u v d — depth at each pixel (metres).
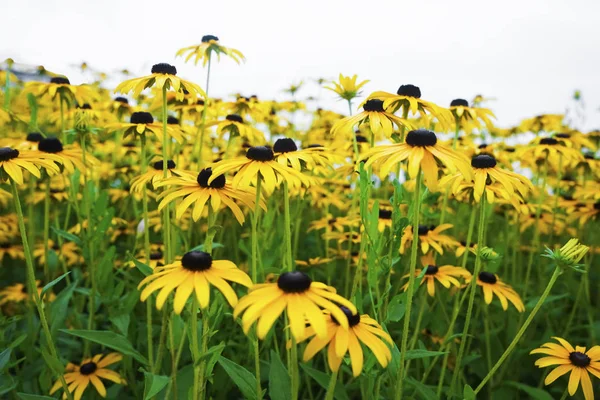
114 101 1.11
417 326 0.59
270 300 0.38
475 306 0.84
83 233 0.67
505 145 1.23
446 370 0.69
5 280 0.99
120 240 1.06
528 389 0.67
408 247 0.71
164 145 0.55
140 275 0.72
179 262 0.44
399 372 0.47
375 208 0.54
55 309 0.63
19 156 0.52
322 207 1.14
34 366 0.64
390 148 0.47
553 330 0.88
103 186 1.21
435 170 0.45
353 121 0.57
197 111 0.94
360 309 0.52
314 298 0.39
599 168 1.08
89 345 0.67
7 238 1.00
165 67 0.58
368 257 0.55
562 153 0.92
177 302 0.39
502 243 0.92
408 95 0.58
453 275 0.68
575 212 0.99
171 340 0.53
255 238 0.50
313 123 1.55
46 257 0.69
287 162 0.53
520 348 0.76
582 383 0.52
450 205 1.18
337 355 0.38
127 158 1.27
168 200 0.48
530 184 0.52
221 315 0.53
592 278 1.03
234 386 0.69
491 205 0.86
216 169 0.47
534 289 0.96
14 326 0.68
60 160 0.57
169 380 0.48
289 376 0.50
